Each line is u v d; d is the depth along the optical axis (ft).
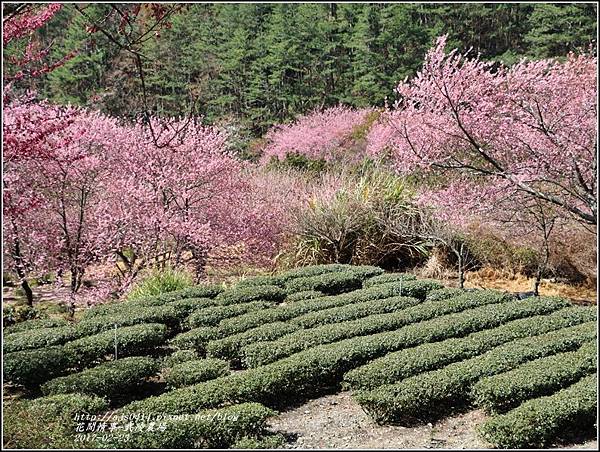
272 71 104.27
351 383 21.16
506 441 16.56
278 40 107.04
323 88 106.42
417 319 26.66
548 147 24.99
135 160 37.86
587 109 25.50
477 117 25.48
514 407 18.76
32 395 22.36
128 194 36.37
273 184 44.91
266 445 16.35
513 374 19.25
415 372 20.68
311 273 35.50
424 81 26.48
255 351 23.22
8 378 22.17
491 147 26.71
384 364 20.92
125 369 21.58
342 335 24.59
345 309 27.81
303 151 79.00
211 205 38.99
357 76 104.58
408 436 18.07
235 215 38.70
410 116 27.55
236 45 102.27
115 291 35.94
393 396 18.71
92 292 34.86
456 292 31.07
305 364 21.22
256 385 19.81
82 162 34.47
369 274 35.01
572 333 23.07
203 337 25.68
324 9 114.93
